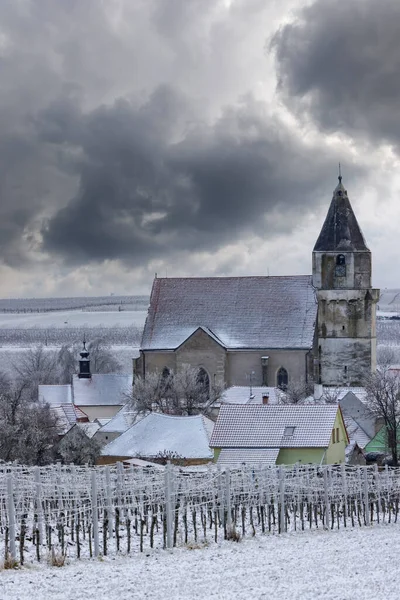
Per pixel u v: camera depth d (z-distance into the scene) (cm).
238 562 10431
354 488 14288
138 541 11688
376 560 10531
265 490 13338
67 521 11756
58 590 8969
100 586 9156
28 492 11875
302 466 14400
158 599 8619
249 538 12262
